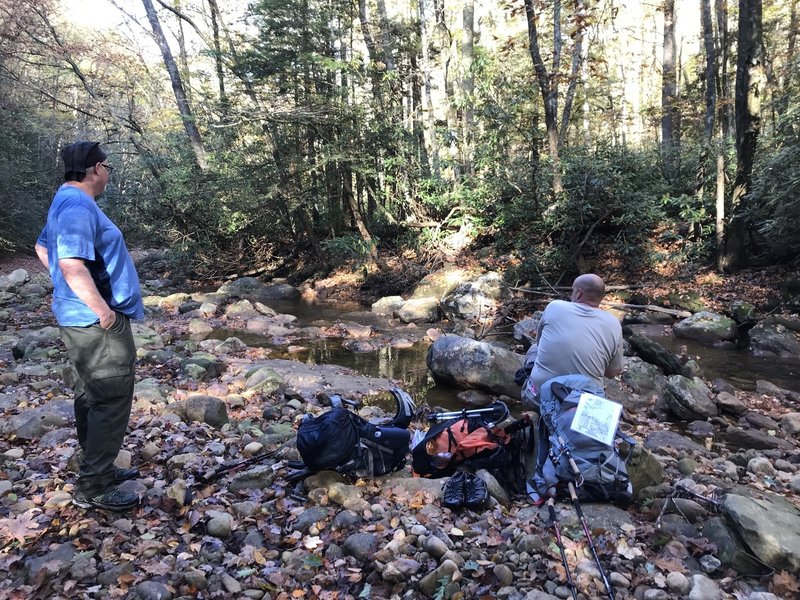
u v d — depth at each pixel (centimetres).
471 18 1432
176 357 680
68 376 532
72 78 2478
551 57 1434
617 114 1789
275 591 234
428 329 986
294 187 1456
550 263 1142
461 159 1414
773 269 966
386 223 1554
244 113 1287
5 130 1934
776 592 236
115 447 280
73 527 263
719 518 276
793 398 570
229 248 1742
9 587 226
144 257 1897
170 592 227
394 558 252
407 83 1664
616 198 1073
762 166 938
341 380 632
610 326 347
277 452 369
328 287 1433
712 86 1095
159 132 2211
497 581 238
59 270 260
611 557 258
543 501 309
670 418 530
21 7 1777
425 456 346
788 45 1716
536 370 358
